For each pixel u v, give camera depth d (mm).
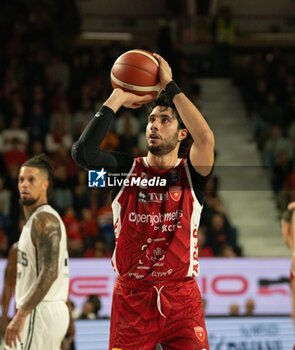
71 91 35188
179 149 10031
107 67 37250
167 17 42781
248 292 22922
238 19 45719
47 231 10883
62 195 25609
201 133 8906
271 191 30672
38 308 10953
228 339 21641
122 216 9195
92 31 45812
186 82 36844
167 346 9422
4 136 30781
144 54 9141
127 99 9031
